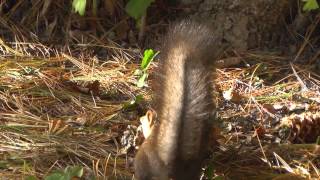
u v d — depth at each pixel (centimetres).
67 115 980
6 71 1080
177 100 762
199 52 799
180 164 755
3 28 1206
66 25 1216
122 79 1092
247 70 1136
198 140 770
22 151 878
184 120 754
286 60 1171
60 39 1195
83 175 833
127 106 998
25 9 1234
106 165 857
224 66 1150
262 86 1098
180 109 755
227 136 946
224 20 1188
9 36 1191
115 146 908
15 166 846
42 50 1162
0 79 1056
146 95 1046
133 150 896
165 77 789
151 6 1245
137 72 1105
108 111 992
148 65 1084
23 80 1058
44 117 968
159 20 1238
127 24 1224
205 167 875
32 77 1069
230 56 1178
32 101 1003
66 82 1065
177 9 1234
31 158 864
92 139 916
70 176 757
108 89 1062
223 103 1038
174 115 755
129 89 1066
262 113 1012
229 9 1180
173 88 773
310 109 1023
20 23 1218
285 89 1093
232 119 992
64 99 1016
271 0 1175
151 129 821
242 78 1117
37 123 948
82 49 1171
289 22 1234
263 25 1198
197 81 784
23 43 1172
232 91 1052
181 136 750
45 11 1212
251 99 1051
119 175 845
